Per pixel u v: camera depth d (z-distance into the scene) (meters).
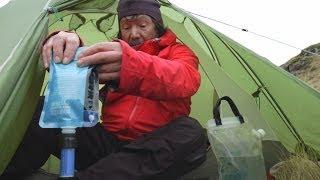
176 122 1.82
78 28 2.92
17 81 1.60
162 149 1.70
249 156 2.00
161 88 1.66
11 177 1.77
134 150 1.71
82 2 2.40
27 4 2.19
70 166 1.43
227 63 2.88
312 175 2.20
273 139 2.90
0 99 1.50
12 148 1.66
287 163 2.33
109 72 1.57
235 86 2.89
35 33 1.81
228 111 2.73
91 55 1.53
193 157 1.78
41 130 1.84
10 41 1.79
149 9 2.19
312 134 2.79
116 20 2.88
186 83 1.77
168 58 2.12
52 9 2.07
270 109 2.90
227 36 2.64
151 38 2.22
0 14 2.17
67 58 1.53
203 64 2.92
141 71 1.59
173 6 2.60
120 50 1.56
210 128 2.05
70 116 1.45
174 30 2.84
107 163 1.66
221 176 1.97
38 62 1.78
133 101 2.01
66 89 1.47
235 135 2.01
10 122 1.56
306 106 2.72
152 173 1.66
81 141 1.89
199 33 2.73
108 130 2.00
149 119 1.97
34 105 1.80
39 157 1.85
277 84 2.72
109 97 2.07
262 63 2.66
